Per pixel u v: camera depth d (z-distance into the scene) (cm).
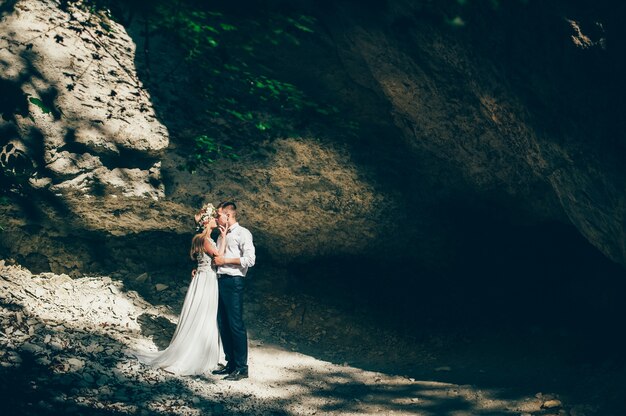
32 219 739
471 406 605
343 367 723
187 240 852
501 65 621
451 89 729
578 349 705
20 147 682
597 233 591
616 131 527
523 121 628
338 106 820
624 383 590
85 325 661
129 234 821
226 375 637
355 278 882
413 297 856
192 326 629
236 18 747
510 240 846
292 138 797
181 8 666
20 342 573
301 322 826
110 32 749
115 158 731
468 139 764
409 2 671
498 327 791
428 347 782
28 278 725
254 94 780
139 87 746
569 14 539
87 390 532
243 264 635
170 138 757
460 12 636
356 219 862
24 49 688
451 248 866
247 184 820
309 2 761
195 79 773
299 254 890
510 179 772
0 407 464
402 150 835
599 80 533
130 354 618
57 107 694
